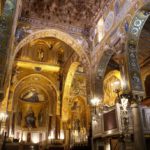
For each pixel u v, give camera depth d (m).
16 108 23.64
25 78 23.67
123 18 11.78
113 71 18.52
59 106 23.66
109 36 13.35
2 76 7.83
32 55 24.41
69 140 22.53
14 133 22.56
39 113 26.70
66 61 23.56
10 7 9.45
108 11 14.14
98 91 14.48
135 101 9.67
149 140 11.23
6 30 8.77
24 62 23.67
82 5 16.02
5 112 20.23
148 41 14.82
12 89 22.47
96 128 12.95
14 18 9.30
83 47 16.52
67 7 16.23
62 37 16.89
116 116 10.44
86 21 16.88
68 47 23.19
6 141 19.75
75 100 24.94
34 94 26.48
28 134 25.28
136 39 11.07
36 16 16.28
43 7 16.05
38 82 25.08
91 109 14.15
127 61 10.45
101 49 14.45
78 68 25.27
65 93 23.39
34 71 24.14
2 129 19.16
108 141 12.48
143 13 10.52
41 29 16.08
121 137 9.87
